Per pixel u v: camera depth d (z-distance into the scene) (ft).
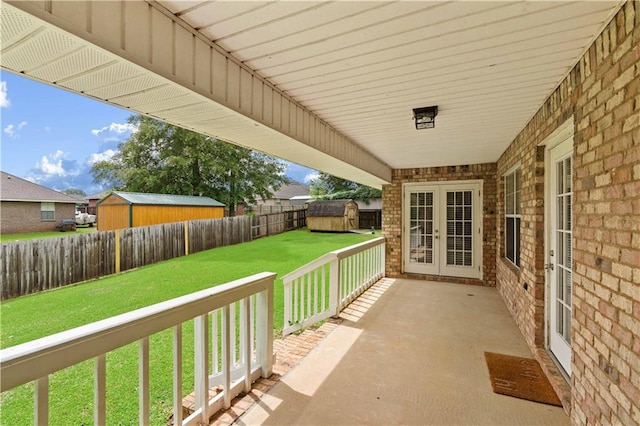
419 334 12.30
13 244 20.93
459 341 11.64
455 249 22.12
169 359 11.07
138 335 5.17
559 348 9.36
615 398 5.38
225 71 6.57
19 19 3.70
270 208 86.48
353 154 14.79
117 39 4.54
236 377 8.54
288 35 5.85
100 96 6.21
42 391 4.01
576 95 6.98
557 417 7.41
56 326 14.98
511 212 16.39
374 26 5.53
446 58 6.72
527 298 11.64
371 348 11.00
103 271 26.84
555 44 6.16
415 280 22.11
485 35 5.82
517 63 6.97
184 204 48.91
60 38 4.14
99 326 4.65
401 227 23.25
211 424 6.86
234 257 34.06
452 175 21.74
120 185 67.97
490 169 20.72
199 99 6.25
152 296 19.63
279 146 10.53
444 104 9.58
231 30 5.70
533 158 10.87
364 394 8.21
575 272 7.00
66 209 69.10
